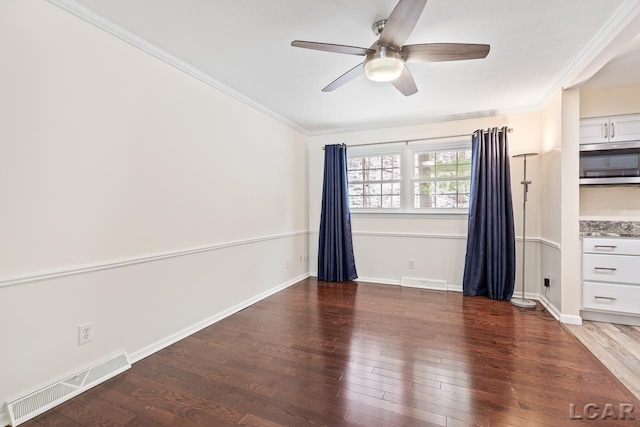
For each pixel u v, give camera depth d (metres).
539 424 1.51
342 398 1.74
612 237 2.80
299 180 4.50
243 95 3.20
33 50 1.64
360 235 4.46
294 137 4.36
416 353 2.26
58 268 1.76
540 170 3.53
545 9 1.79
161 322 2.38
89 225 1.91
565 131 2.87
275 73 2.69
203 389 1.83
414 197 4.22
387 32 1.70
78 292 1.86
